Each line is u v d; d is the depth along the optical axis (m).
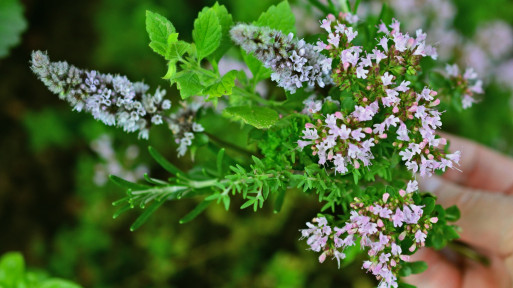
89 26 0.73
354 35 0.33
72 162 0.74
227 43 0.35
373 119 0.33
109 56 0.67
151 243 0.67
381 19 0.36
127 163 0.58
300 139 0.34
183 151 0.36
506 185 0.50
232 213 0.66
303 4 0.57
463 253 0.45
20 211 0.72
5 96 0.72
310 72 0.32
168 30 0.32
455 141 0.51
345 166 0.32
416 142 0.33
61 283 0.48
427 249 0.47
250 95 0.35
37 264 0.70
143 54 0.67
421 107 0.32
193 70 0.33
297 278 0.65
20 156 0.73
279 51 0.32
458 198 0.45
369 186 0.34
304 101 0.34
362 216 0.32
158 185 0.35
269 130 0.34
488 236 0.44
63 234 0.71
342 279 0.65
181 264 0.68
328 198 0.34
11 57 0.72
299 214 0.66
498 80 0.66
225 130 0.43
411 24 0.61
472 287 0.46
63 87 0.33
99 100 0.33
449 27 0.66
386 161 0.33
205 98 0.34
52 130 0.70
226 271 0.68
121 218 0.68
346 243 0.33
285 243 0.67
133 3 0.67
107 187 0.67
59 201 0.74
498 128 0.67
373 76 0.32
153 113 0.35
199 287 0.69
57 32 0.73
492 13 0.69
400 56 0.33
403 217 0.32
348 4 0.36
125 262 0.69
